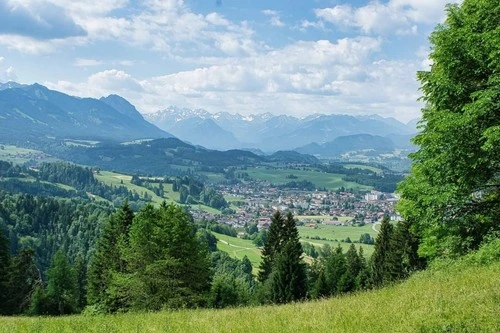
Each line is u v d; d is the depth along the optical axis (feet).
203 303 152.05
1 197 597.11
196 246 147.64
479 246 67.51
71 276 231.09
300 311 45.27
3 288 208.23
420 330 30.53
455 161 60.08
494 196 65.41
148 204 157.99
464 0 66.80
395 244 192.75
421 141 69.92
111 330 43.34
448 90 63.46
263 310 51.06
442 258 77.36
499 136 51.24
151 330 40.78
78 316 65.72
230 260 448.65
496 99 56.03
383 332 30.94
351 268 288.92
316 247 639.35
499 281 44.91
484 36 56.29
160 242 142.31
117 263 188.65
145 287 138.41
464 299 38.06
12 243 493.77
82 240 518.78
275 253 252.01
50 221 573.33
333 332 32.27
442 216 65.31
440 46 64.08
